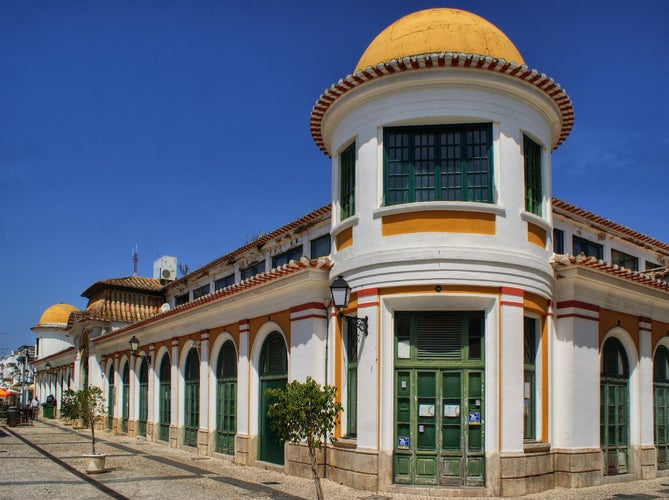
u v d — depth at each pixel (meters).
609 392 15.15
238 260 24.67
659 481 15.05
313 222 19.69
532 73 13.23
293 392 9.80
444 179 13.32
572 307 13.89
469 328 12.90
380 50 14.41
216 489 13.13
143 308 32.56
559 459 13.46
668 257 22.75
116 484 13.76
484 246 12.77
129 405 27.69
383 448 12.55
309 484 13.59
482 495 12.07
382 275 12.98
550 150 14.73
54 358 46.00
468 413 12.59
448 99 13.13
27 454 19.61
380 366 12.80
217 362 19.66
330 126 15.01
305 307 14.81
